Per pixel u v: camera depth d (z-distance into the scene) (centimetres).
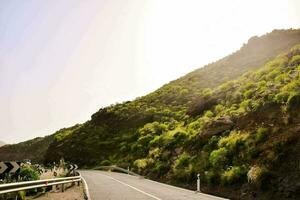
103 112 9588
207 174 2397
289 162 1852
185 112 6638
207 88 7650
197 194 2066
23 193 1714
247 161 2206
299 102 2517
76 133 9369
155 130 6353
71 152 8269
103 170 5834
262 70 4688
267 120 2612
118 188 2420
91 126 9338
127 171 4534
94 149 7744
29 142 17275
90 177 3722
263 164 1983
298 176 1703
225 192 2058
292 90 2916
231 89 4866
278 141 2083
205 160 2711
